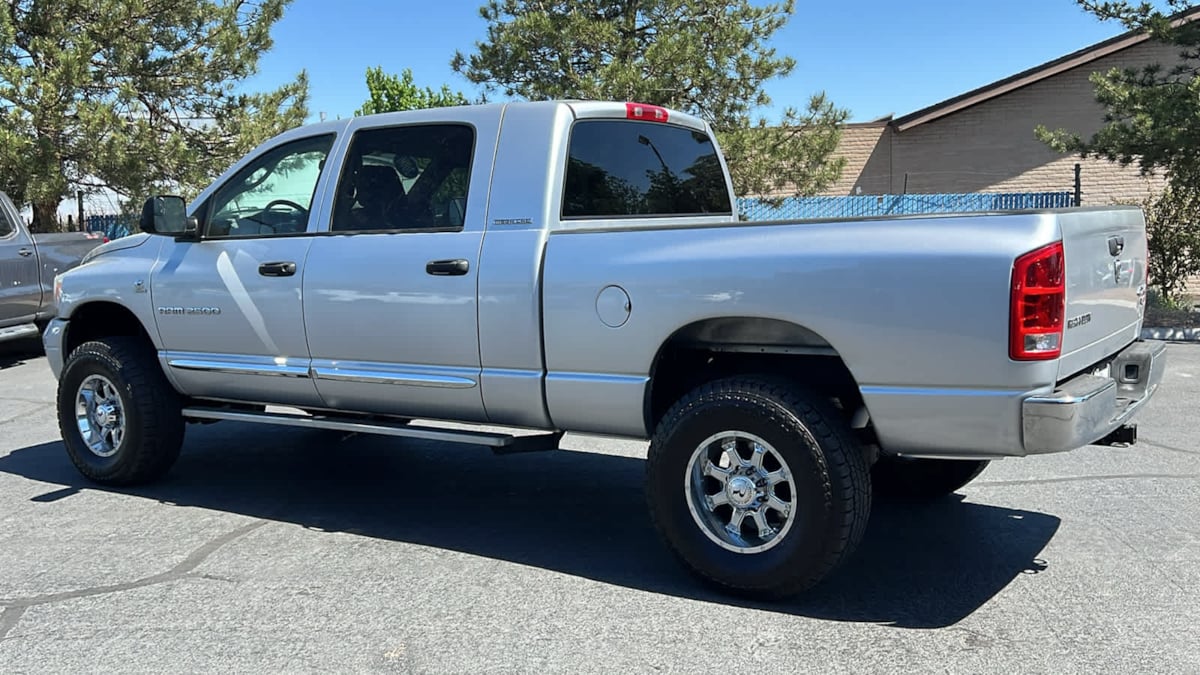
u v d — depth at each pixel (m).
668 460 3.94
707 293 3.83
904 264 3.47
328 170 5.00
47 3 13.77
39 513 5.22
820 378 4.11
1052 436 3.33
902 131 20.23
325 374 4.88
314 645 3.54
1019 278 3.30
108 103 14.01
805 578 3.71
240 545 4.67
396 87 37.31
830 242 3.64
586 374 4.17
